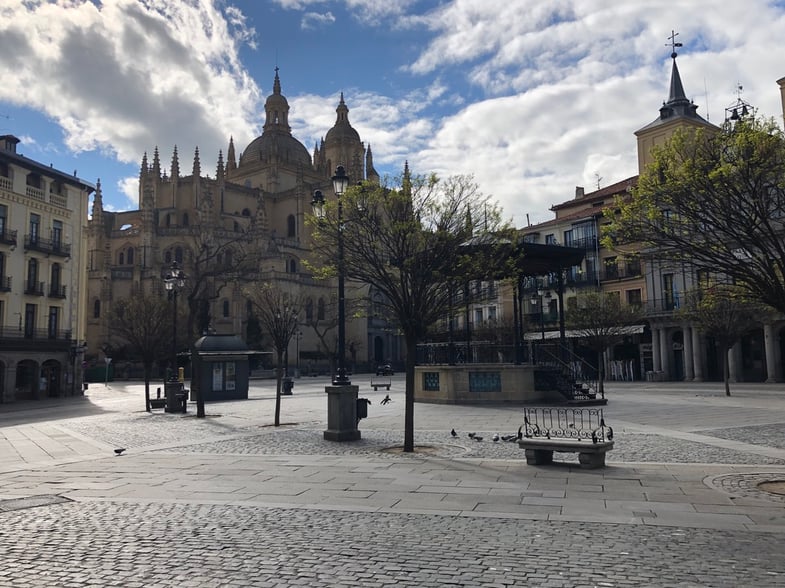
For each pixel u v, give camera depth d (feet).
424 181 63.00
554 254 98.84
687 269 43.65
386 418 76.54
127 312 198.39
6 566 22.39
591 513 28.30
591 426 62.69
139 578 20.95
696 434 56.08
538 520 27.25
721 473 37.24
